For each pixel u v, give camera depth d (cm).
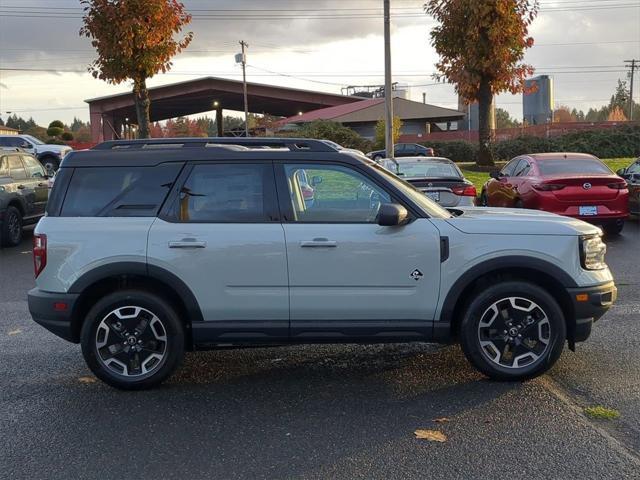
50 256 482
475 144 4197
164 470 366
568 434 404
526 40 2173
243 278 478
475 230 481
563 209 1116
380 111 5456
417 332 484
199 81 6206
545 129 4297
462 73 2220
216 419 438
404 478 353
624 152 3803
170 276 477
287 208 485
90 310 486
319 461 374
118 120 6781
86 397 481
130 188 493
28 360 572
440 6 2227
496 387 486
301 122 5497
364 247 475
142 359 492
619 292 785
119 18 1661
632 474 353
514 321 488
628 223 1384
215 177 491
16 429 425
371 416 438
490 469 361
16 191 1280
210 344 494
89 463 376
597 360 542
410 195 499
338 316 482
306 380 513
